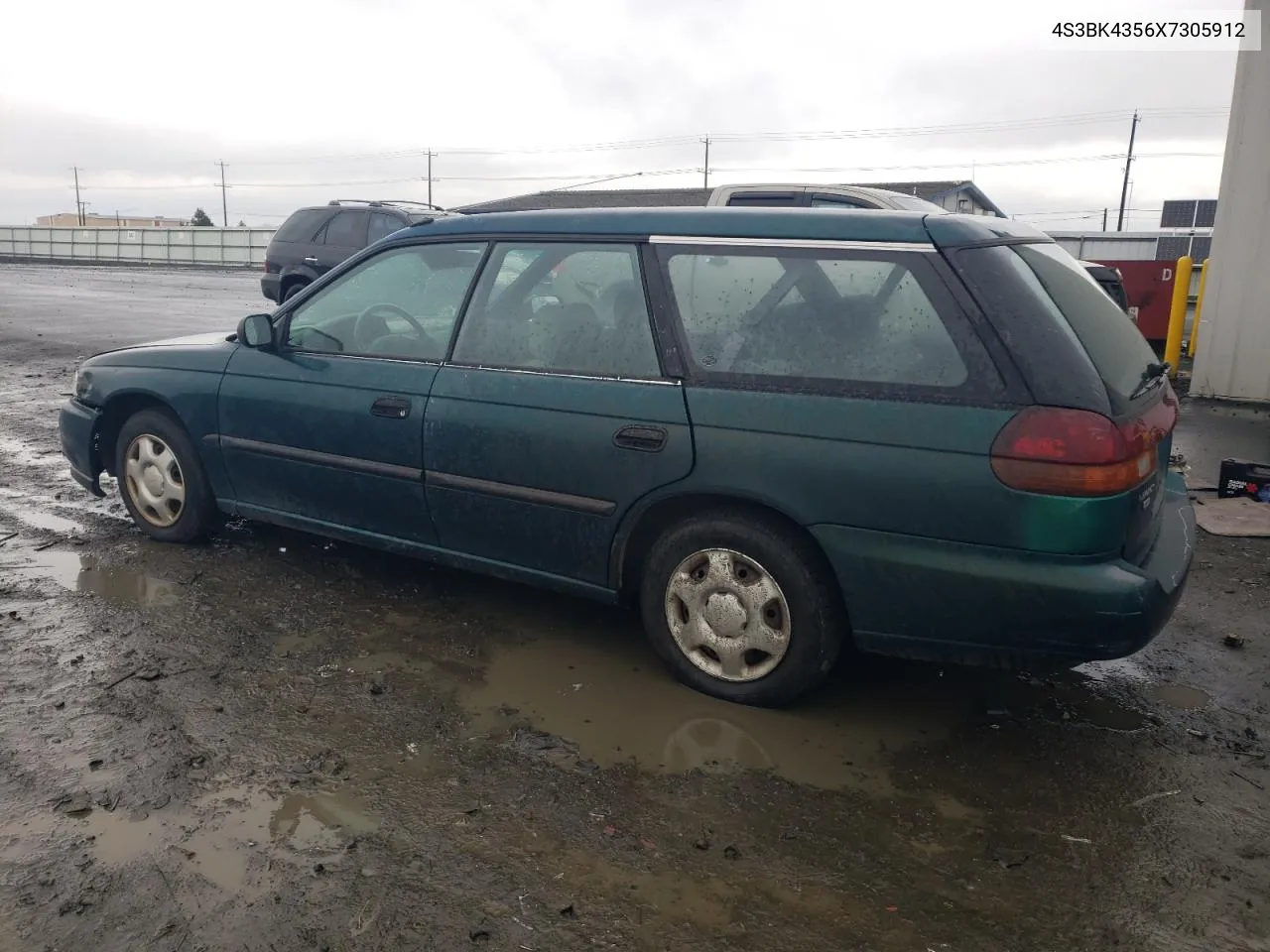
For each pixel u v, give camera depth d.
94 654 3.85
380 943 2.38
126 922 2.42
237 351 4.71
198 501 4.94
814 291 3.35
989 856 2.76
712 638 3.56
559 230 3.88
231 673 3.72
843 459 3.17
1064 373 2.98
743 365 3.39
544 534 3.82
